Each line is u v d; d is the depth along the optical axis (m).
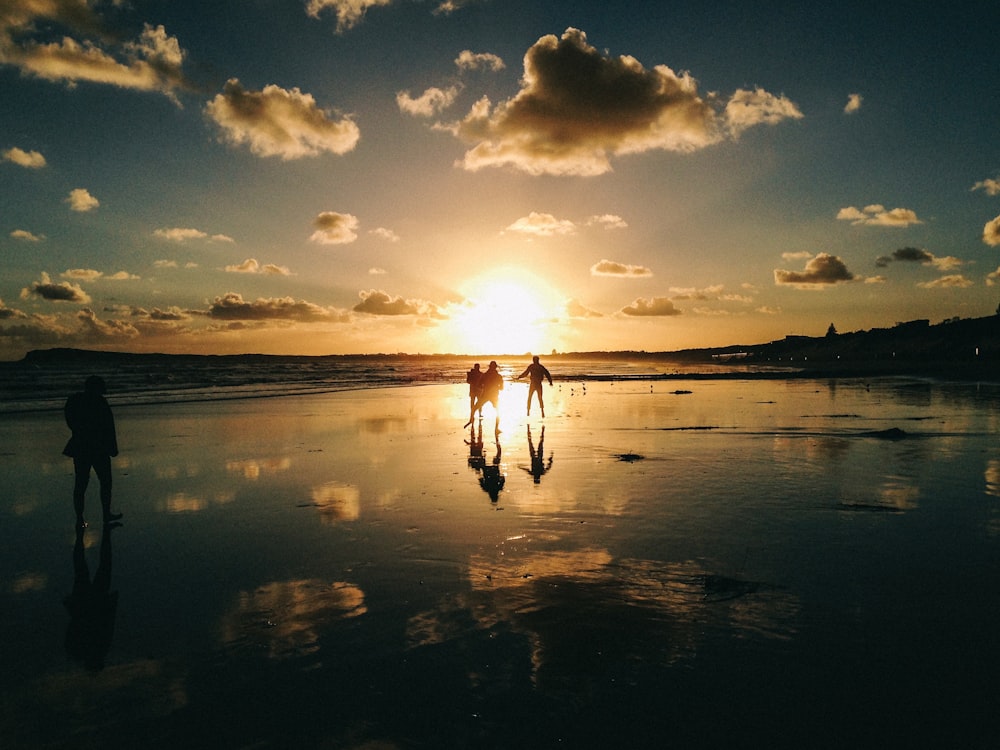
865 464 10.59
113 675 3.88
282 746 3.13
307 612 4.77
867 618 4.47
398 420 19.53
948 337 97.75
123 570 5.84
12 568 5.94
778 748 3.03
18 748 3.13
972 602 4.72
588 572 5.53
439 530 6.95
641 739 3.12
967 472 9.80
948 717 3.25
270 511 7.97
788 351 158.75
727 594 4.96
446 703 3.49
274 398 30.91
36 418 21.28
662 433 15.20
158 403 27.56
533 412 21.66
